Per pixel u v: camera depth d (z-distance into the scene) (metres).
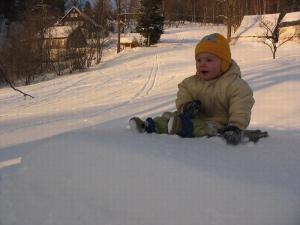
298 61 11.14
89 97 8.73
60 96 9.23
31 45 15.63
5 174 1.37
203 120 1.37
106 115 5.10
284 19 19.20
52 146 1.23
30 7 18.34
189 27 31.19
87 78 12.05
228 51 1.47
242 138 1.23
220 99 1.45
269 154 1.13
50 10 21.34
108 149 1.11
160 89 9.19
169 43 21.50
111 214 0.93
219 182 0.91
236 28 22.08
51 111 6.77
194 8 37.53
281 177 0.95
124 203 0.94
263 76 7.38
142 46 20.48
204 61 1.46
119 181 1.00
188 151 1.08
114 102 7.50
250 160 1.05
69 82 11.48
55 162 1.16
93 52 16.64
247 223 0.82
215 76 1.47
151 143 1.15
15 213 1.08
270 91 5.41
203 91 1.49
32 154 1.26
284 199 0.85
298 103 4.57
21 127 4.43
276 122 3.69
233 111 1.40
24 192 1.14
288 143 1.27
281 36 18.83
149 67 13.32
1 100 9.17
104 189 1.00
